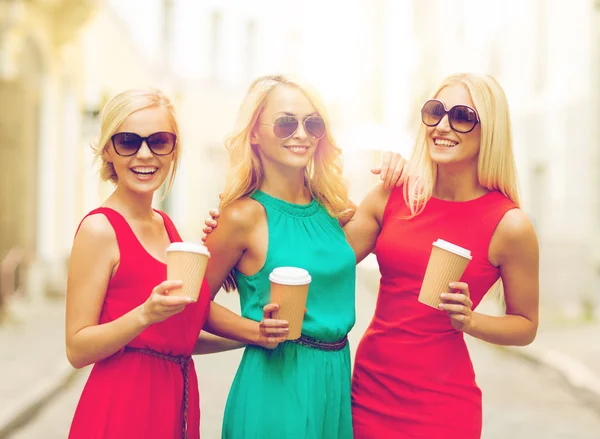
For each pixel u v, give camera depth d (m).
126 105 2.68
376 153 28.64
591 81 13.12
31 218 14.26
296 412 2.82
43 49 14.16
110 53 19.56
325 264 2.94
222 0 30.23
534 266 2.92
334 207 3.15
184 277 2.40
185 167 29.09
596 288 13.05
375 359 3.05
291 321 2.67
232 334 2.90
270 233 2.92
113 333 2.46
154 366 2.66
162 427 2.66
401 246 3.01
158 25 27.41
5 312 11.56
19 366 8.14
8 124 13.28
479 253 2.92
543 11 15.05
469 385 2.99
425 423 2.93
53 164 14.85
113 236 2.63
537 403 7.35
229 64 30.80
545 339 10.60
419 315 2.97
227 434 2.93
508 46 16.59
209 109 29.89
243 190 2.95
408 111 26.97
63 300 13.97
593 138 13.07
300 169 3.07
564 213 13.95
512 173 2.99
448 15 21.47
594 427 6.47
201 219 29.77
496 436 6.20
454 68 20.89
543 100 14.79
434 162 3.05
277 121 2.91
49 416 6.60
